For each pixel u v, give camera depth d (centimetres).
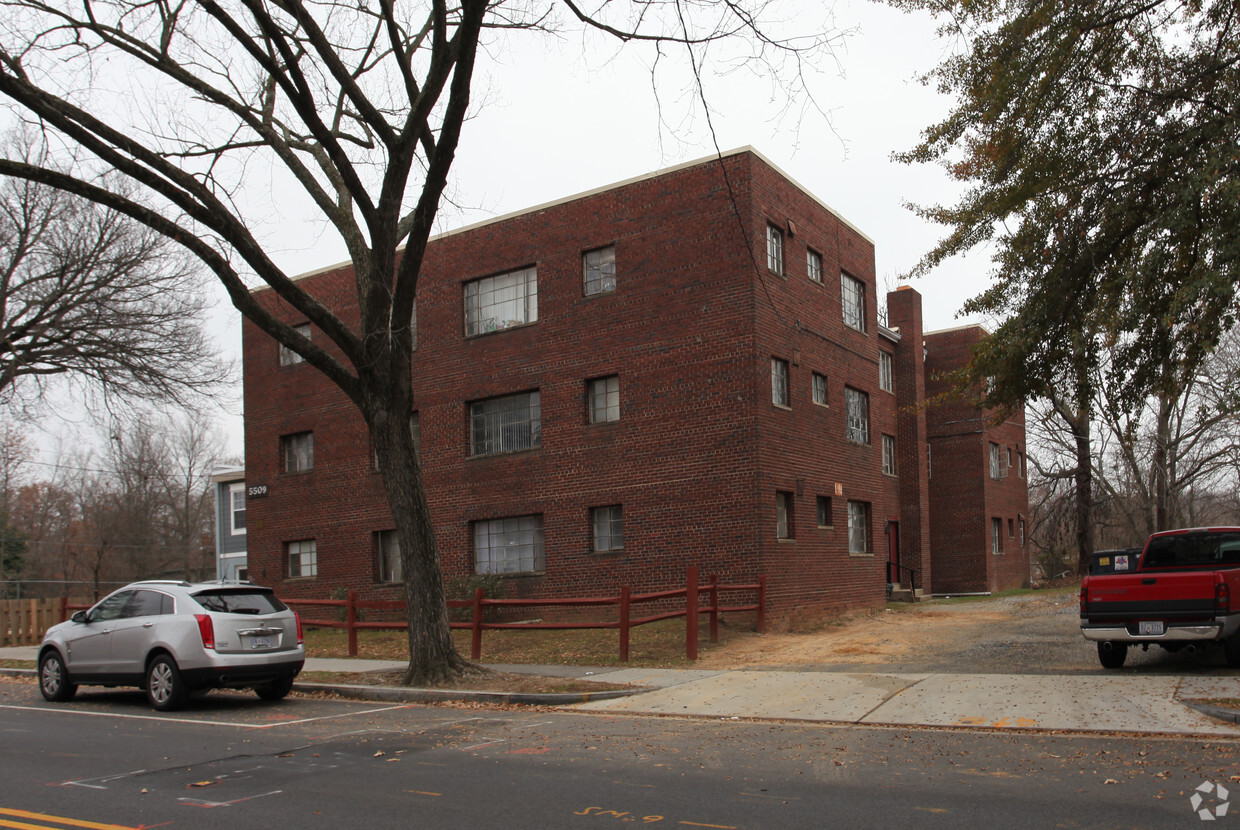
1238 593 1222
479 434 2466
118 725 1122
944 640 1781
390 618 2581
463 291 2512
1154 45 1430
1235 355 2686
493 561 2409
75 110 1285
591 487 2230
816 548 2231
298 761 860
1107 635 1234
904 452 3297
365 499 2677
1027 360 1509
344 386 1450
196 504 7031
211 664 1218
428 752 895
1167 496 3197
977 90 1505
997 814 624
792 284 2239
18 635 2395
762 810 651
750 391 2030
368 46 1548
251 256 1354
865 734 954
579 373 2275
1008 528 3862
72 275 3225
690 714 1110
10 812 684
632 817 638
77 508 6806
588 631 2012
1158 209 1399
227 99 1452
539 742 944
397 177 1382
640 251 2209
